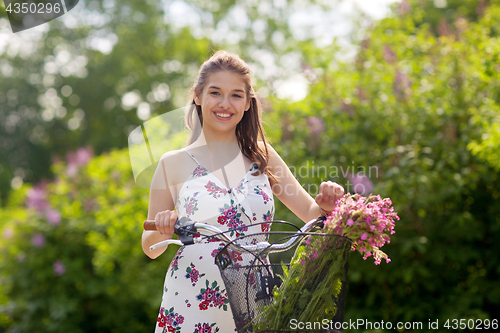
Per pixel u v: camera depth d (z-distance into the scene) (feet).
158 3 52.11
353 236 5.29
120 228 17.98
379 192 13.46
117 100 56.90
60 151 61.87
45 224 20.62
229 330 6.29
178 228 5.64
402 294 14.43
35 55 56.49
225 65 6.71
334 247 5.24
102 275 19.99
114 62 53.72
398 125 14.52
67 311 19.69
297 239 5.59
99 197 20.61
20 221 20.85
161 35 52.90
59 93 57.67
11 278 20.43
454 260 14.03
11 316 20.57
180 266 6.50
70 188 22.26
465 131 14.12
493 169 13.97
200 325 6.24
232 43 51.78
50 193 22.43
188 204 6.59
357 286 15.26
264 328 5.14
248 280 5.32
